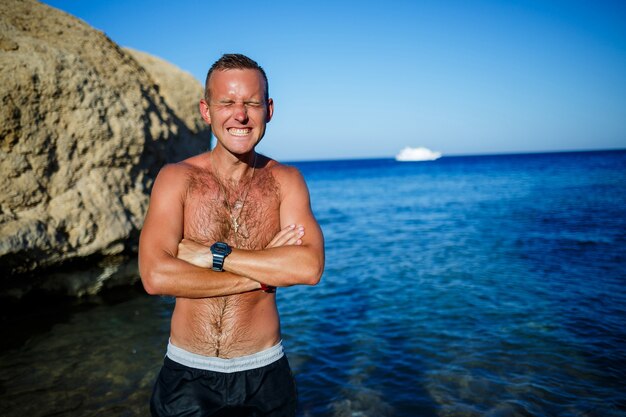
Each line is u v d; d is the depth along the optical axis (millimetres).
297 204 2295
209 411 2055
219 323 2137
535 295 7258
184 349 2156
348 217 20422
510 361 4844
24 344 5293
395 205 25344
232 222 2166
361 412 3941
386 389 4328
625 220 15000
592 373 4535
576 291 7406
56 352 5070
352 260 10781
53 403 3955
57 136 6988
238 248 2125
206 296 2031
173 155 9859
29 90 6625
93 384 4324
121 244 7453
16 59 6586
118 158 7820
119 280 7582
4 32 6930
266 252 2076
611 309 6445
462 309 6660
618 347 5125
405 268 9633
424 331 5801
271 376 2219
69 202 6957
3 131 6375
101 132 7488
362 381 4496
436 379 4496
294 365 4879
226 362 2119
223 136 2049
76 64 7480
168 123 9656
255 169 2277
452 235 13984
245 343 2172
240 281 2062
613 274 8430
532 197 25547
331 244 13305
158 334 5668
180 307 2211
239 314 2158
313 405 4066
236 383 2123
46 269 6586
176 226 2092
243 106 2014
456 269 9328
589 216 16391
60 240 6648
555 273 8656
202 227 2125
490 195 28562
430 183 45781
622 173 44562
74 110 7184
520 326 5867
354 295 7645
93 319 6191
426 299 7246
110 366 4727
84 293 7105
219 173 2191
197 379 2109
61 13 9188
